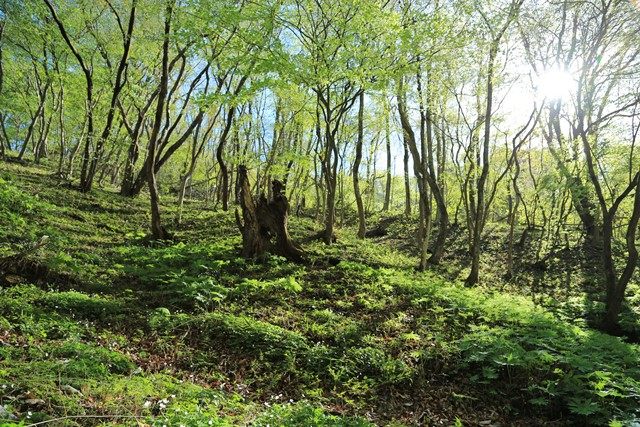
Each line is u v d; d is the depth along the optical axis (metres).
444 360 8.32
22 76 26.89
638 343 10.55
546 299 13.97
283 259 12.94
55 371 5.14
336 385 7.35
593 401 6.93
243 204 13.36
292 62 12.59
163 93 14.09
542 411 7.20
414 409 7.03
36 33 19.08
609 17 12.41
